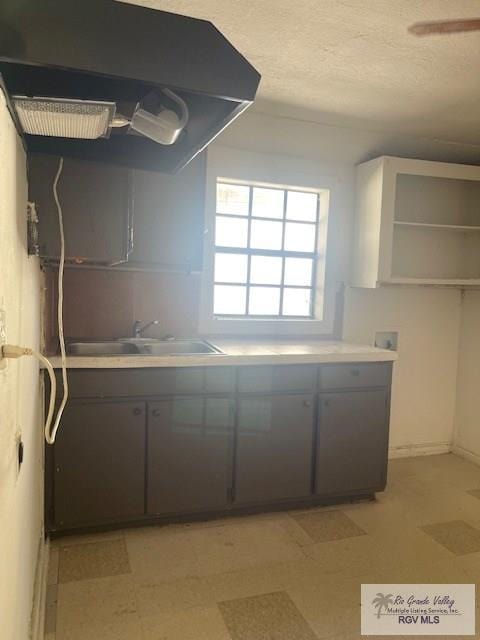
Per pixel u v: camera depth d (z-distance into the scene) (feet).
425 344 11.87
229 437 8.21
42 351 7.37
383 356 9.11
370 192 10.25
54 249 5.58
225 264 10.25
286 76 7.30
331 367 8.82
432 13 5.51
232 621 5.88
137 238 8.16
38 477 6.35
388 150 10.48
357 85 7.59
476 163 11.42
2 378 2.87
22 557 4.23
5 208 2.99
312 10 5.49
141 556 7.19
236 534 7.95
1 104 2.85
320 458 8.86
